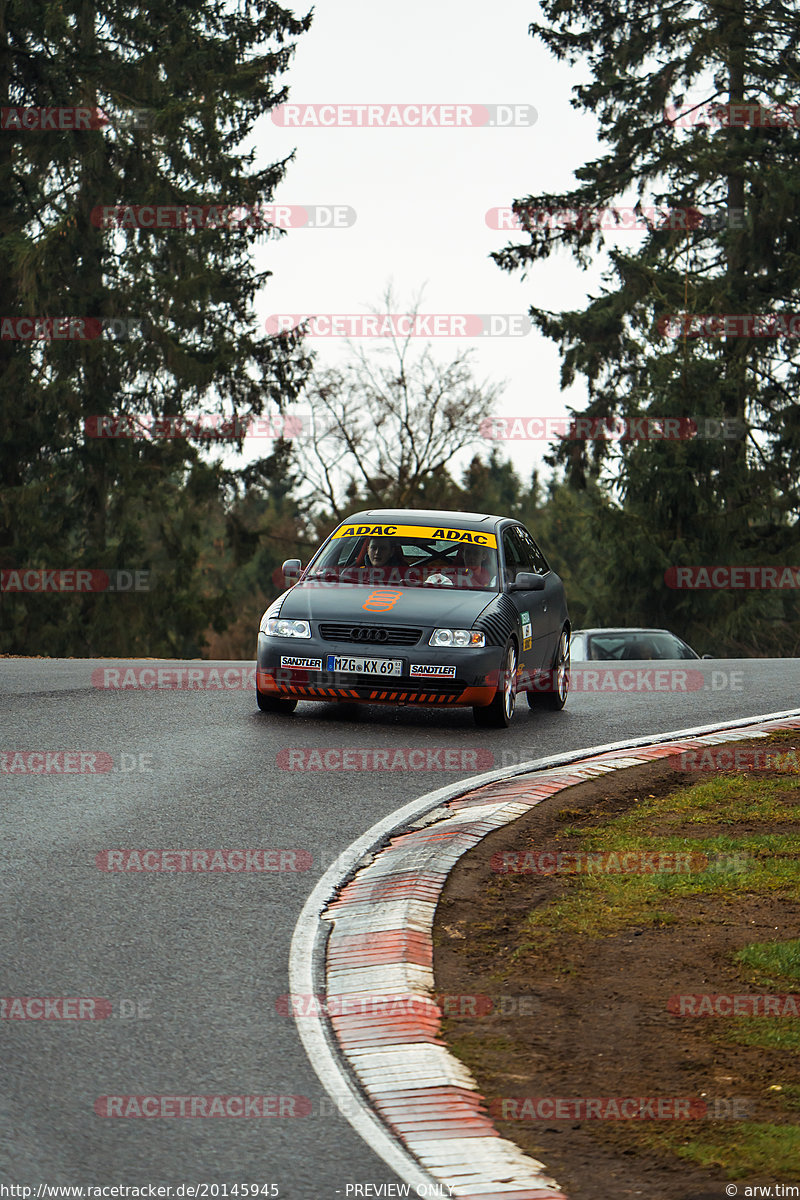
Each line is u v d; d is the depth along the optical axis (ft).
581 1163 49.98
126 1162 48.21
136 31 439.63
